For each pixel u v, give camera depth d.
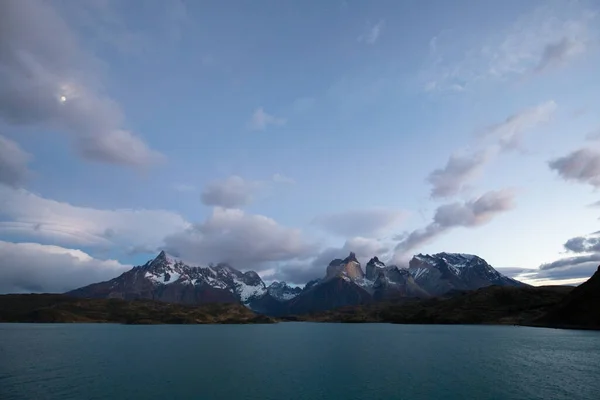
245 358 140.38
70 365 120.50
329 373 104.75
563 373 102.06
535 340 193.88
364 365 120.00
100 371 108.19
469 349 162.25
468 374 101.56
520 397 76.19
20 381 92.75
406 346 181.00
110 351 164.00
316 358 139.75
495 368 111.06
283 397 77.06
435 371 106.81
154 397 76.88
